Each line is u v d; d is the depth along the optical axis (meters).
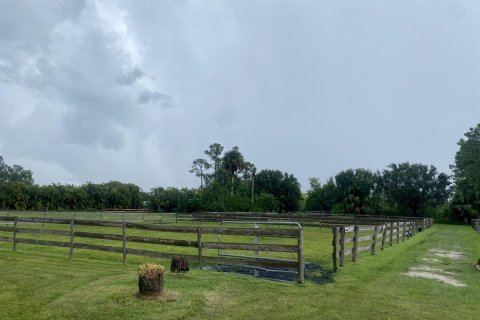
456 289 9.46
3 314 6.73
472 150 62.69
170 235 22.00
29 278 9.34
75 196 69.56
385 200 72.88
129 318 6.37
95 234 12.66
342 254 11.86
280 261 9.56
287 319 6.68
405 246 19.12
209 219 35.84
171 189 68.56
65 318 6.46
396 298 8.38
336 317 6.91
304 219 27.75
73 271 10.18
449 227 47.44
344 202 68.25
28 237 19.81
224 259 10.22
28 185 68.06
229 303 7.35
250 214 35.88
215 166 90.62
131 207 78.94
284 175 75.38
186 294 7.58
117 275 9.31
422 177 70.81
